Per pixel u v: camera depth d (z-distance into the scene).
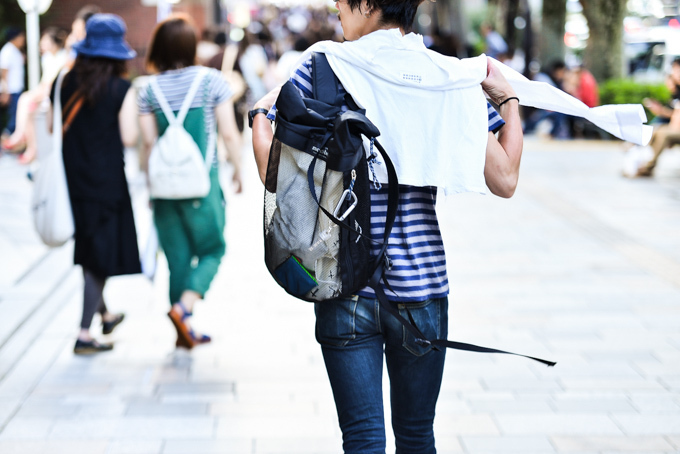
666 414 4.80
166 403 4.94
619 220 10.75
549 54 23.97
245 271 8.20
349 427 2.71
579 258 8.76
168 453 4.28
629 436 4.51
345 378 2.71
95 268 5.62
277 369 5.53
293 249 2.58
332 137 2.46
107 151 5.49
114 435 4.50
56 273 7.78
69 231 5.50
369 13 2.67
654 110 14.09
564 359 5.71
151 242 5.79
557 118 20.12
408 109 2.61
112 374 5.41
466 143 2.62
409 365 2.80
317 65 2.64
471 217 11.03
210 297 7.30
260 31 19.28
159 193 5.39
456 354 5.81
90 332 6.27
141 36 23.39
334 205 2.55
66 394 5.06
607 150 18.06
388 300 2.67
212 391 5.13
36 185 5.53
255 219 10.74
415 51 2.61
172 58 5.47
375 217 2.67
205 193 5.40
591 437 4.49
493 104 2.84
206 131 5.52
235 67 13.73
